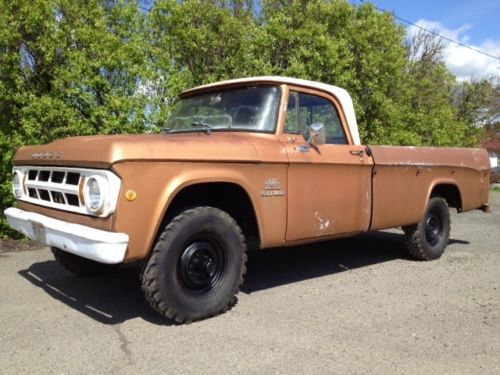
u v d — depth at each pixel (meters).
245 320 4.01
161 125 7.70
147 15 8.48
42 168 4.10
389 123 12.17
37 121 6.89
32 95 6.84
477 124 25.81
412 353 3.43
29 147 4.45
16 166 4.55
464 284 5.18
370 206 5.24
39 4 6.70
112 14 7.74
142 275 3.73
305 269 5.75
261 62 9.38
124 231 3.43
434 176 6.07
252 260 6.18
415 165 5.72
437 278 5.41
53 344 3.52
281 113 4.59
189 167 3.75
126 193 3.43
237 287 4.15
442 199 6.33
